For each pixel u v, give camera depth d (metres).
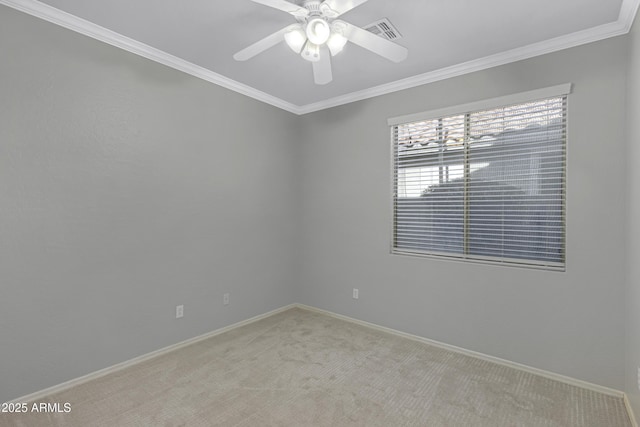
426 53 2.58
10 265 2.00
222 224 3.21
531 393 2.22
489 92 2.67
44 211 2.12
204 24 2.24
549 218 2.46
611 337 2.19
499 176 2.68
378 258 3.36
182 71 2.85
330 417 1.96
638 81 1.81
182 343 2.90
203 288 3.06
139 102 2.57
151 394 2.17
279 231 3.81
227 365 2.58
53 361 2.17
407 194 3.20
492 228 2.72
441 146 2.98
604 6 1.97
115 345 2.47
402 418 1.95
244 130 3.40
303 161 3.98
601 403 2.10
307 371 2.50
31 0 1.99
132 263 2.56
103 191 2.39
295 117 3.98
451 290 2.88
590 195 2.26
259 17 2.15
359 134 3.49
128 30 2.32
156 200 2.70
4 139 1.96
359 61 2.73
